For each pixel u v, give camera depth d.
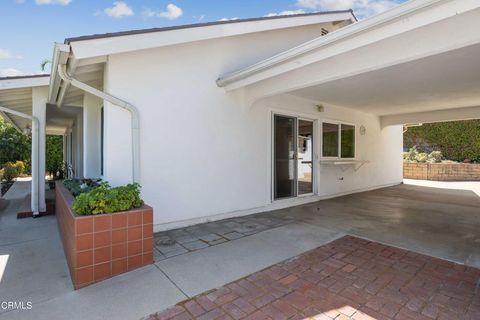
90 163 5.73
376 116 9.84
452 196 8.18
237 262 3.19
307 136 7.09
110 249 2.84
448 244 3.81
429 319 2.15
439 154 14.34
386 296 2.47
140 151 4.25
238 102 5.39
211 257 3.33
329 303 2.36
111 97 3.91
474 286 2.65
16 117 7.61
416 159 14.73
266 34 5.82
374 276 2.85
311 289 2.59
